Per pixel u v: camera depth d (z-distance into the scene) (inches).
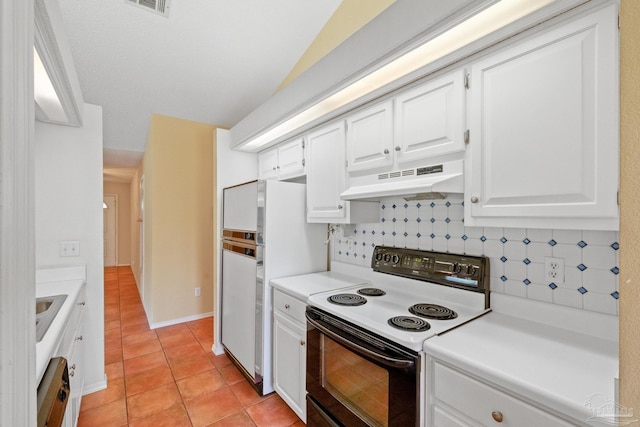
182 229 138.3
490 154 46.2
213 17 89.0
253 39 99.4
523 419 33.8
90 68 98.9
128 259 290.0
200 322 138.9
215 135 110.9
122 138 145.6
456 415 40.4
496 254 57.9
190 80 113.1
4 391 16.0
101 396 82.4
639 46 19.8
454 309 59.4
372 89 65.4
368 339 50.8
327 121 80.5
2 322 15.8
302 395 70.9
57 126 79.4
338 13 91.7
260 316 84.0
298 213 91.0
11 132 16.4
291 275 89.3
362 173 70.3
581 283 47.6
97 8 80.9
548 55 39.9
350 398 55.3
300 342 71.6
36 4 35.9
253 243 86.5
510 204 44.0
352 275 88.4
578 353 40.4
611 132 34.8
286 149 99.3
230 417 74.8
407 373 44.5
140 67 103.1
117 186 284.8
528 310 53.1
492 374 36.0
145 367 98.4
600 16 35.5
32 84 18.8
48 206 78.5
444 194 63.9
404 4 49.7
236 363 97.7
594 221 36.6
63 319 51.5
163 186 133.1
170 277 135.3
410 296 69.4
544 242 51.6
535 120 41.1
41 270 76.8
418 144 57.0
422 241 71.2
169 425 71.8
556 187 39.2
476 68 47.9
